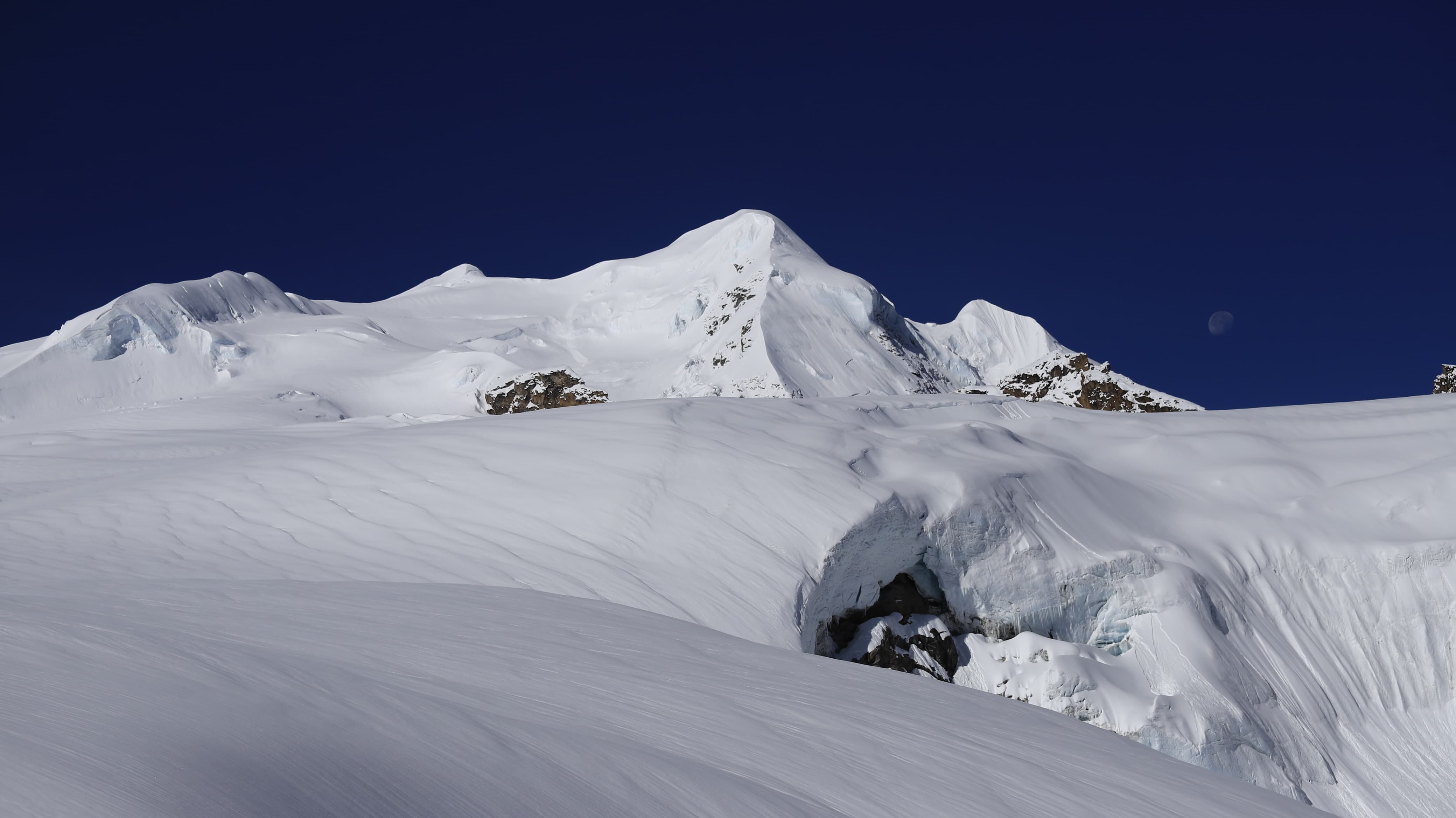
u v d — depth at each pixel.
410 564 17.02
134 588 10.14
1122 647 22.20
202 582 11.28
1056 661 20.78
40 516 19.03
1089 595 22.33
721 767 6.23
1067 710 20.22
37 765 2.98
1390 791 20.66
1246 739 20.19
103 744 3.32
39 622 5.20
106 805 2.86
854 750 7.39
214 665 4.84
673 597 17.16
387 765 4.07
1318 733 21.36
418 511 19.72
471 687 6.67
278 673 4.93
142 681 4.26
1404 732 22.12
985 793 7.11
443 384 98.00
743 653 10.38
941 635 21.23
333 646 7.28
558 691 7.30
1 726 3.29
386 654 7.34
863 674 10.68
